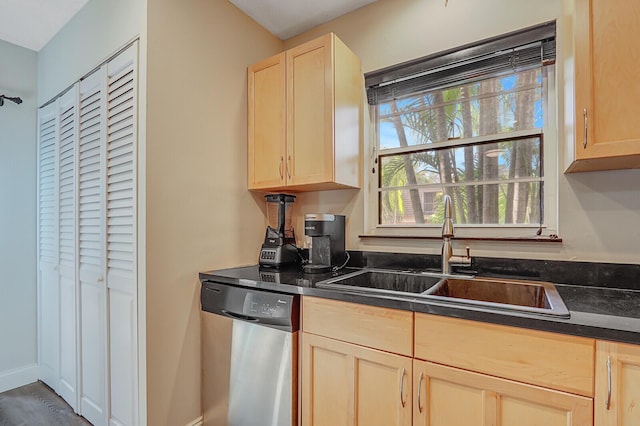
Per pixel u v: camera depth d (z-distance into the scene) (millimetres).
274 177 1958
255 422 1507
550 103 1568
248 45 2102
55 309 2271
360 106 2047
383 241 1960
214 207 1867
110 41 1771
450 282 1576
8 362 2334
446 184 1847
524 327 973
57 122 2271
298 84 1868
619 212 1362
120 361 1689
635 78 1057
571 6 1246
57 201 2266
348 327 1292
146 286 1534
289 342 1419
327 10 2062
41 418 1983
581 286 1403
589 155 1115
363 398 1256
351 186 1936
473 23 1719
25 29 2221
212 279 1717
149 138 1555
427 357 1126
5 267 2338
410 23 1900
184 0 1724
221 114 1917
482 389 1033
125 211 1667
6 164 2350
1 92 2324
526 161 1643
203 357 1756
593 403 882
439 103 1881
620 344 857
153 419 1541
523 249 1565
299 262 2086
